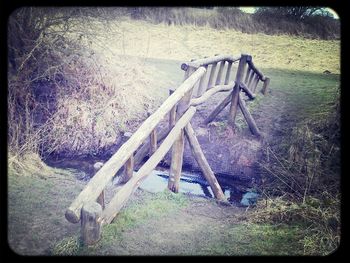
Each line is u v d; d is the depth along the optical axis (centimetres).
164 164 650
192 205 509
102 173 377
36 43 648
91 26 767
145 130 439
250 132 727
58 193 493
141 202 487
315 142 612
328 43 1182
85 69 724
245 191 593
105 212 386
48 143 630
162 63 997
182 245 398
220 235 428
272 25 1218
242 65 709
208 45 1120
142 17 1130
